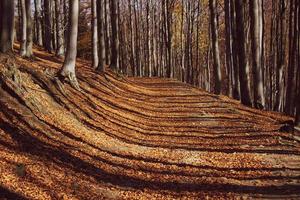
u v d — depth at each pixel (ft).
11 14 48.98
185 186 37.91
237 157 49.49
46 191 30.19
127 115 71.77
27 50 78.59
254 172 43.11
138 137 58.54
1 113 41.65
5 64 46.83
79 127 51.62
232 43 122.11
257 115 81.92
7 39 48.34
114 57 128.77
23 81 49.26
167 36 179.32
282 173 43.06
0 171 30.32
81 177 35.68
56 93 56.08
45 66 74.33
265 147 54.80
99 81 90.22
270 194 35.78
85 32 208.54
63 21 135.85
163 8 179.83
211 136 61.93
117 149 48.88
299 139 59.52
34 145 39.14
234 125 70.49
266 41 176.65
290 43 101.65
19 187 29.25
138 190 35.53
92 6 106.11
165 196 34.73
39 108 47.73
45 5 118.11
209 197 34.76
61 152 40.29
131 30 199.82
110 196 33.04
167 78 166.91
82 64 112.27
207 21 214.07
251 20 89.97
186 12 197.26
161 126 68.74
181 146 55.16
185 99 100.94
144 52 237.25
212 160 48.03
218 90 115.75
